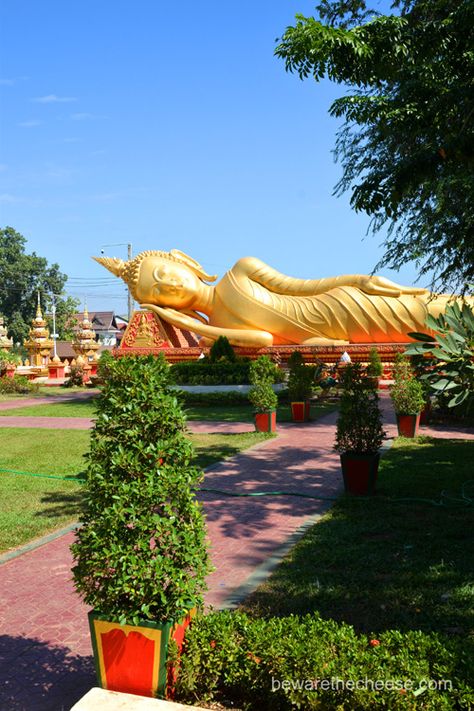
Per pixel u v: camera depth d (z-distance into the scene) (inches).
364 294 942.4
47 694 155.1
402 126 329.1
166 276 1019.9
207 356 929.5
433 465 399.2
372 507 306.8
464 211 365.1
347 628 140.3
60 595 217.2
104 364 157.8
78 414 778.2
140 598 135.8
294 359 669.9
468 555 231.9
